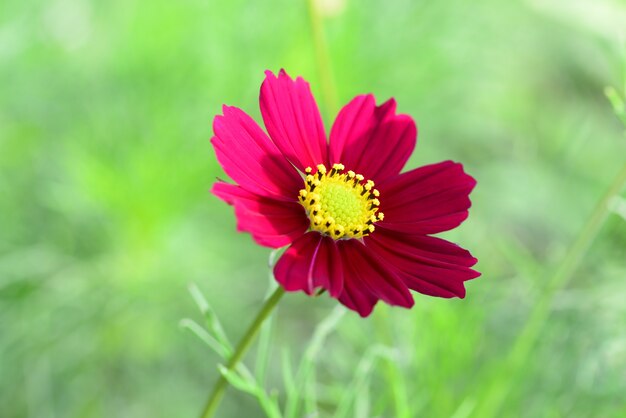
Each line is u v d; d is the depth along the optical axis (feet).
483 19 2.64
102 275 2.09
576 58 2.91
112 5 2.33
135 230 2.08
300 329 2.29
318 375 2.03
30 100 2.23
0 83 2.18
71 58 2.27
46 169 2.18
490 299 1.84
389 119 1.40
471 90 2.67
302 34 2.16
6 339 2.01
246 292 2.28
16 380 2.02
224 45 2.20
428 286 1.28
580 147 2.50
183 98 2.16
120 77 2.19
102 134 2.13
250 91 2.20
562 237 2.43
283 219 1.29
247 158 1.28
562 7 1.67
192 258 2.17
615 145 2.70
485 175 2.56
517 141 2.63
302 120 1.35
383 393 1.73
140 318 2.10
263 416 2.15
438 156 2.60
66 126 2.20
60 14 2.30
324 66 1.78
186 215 2.17
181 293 2.12
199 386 2.14
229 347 1.35
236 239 2.27
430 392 1.70
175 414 2.07
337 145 1.39
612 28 1.65
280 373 2.18
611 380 1.73
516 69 2.85
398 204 1.37
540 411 1.75
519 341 1.64
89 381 2.05
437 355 1.71
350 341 1.88
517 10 2.69
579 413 1.75
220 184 1.24
